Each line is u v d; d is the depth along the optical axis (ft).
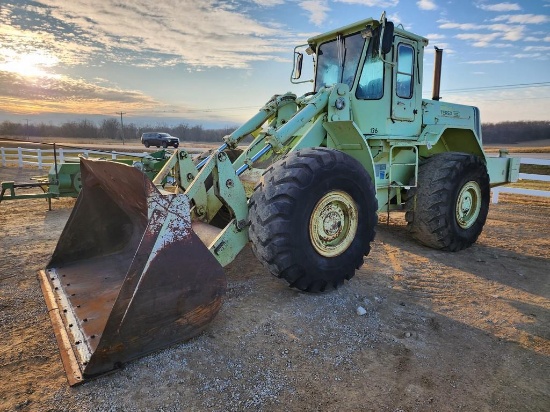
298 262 10.90
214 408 7.31
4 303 11.25
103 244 13.37
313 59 17.34
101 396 7.52
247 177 14.10
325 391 7.87
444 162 16.78
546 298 12.52
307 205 10.89
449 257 16.56
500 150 22.68
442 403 7.63
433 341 9.82
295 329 10.11
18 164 56.24
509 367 8.83
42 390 7.67
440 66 19.67
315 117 14.53
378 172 16.28
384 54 14.29
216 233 12.05
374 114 15.55
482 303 12.06
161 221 8.57
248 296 11.98
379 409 7.43
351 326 10.39
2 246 16.85
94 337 8.79
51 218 22.82
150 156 26.11
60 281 11.65
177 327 8.98
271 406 7.41
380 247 17.83
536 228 22.50
